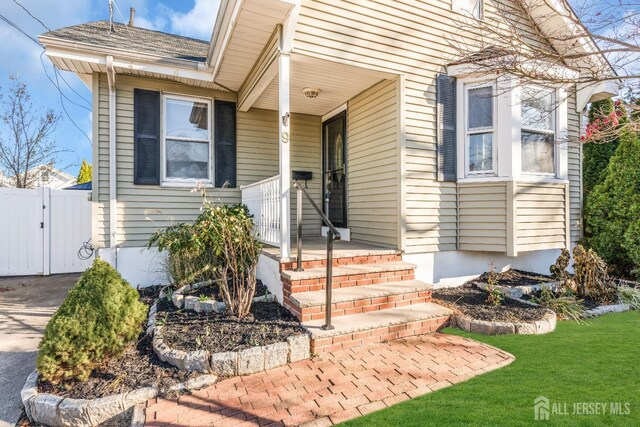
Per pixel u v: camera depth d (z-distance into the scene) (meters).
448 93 5.20
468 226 5.21
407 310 3.87
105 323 2.74
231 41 4.37
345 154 6.17
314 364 2.98
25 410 2.44
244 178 6.21
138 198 5.36
